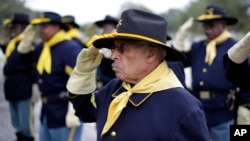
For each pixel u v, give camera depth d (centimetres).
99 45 210
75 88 221
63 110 411
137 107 188
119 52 194
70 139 412
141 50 190
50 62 412
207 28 448
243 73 242
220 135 431
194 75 453
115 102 193
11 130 651
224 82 427
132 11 191
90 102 221
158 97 187
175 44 477
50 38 416
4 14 1945
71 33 629
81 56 216
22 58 511
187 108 180
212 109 430
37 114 756
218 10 445
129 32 187
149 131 181
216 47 446
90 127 681
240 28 1808
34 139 575
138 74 192
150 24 187
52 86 411
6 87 562
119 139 186
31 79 558
